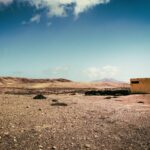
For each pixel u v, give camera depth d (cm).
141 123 1510
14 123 1412
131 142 1060
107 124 1470
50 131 1231
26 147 948
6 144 980
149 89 5119
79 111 2083
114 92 5559
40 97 3544
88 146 977
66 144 1006
